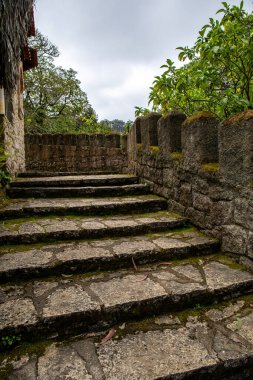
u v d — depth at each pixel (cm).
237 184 262
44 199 425
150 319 198
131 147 609
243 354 160
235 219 268
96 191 448
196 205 333
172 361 156
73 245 284
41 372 149
